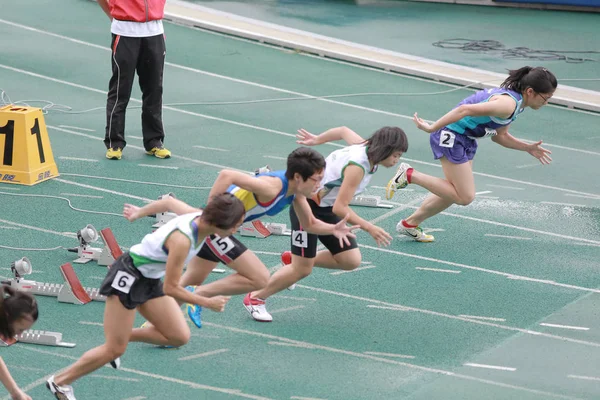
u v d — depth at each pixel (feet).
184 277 84.64
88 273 99.40
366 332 88.33
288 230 114.52
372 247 109.81
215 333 87.45
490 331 89.20
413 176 106.63
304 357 83.05
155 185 127.44
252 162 138.10
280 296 96.17
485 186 132.57
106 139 137.59
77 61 189.47
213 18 228.02
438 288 98.84
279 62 198.18
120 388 76.69
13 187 124.98
